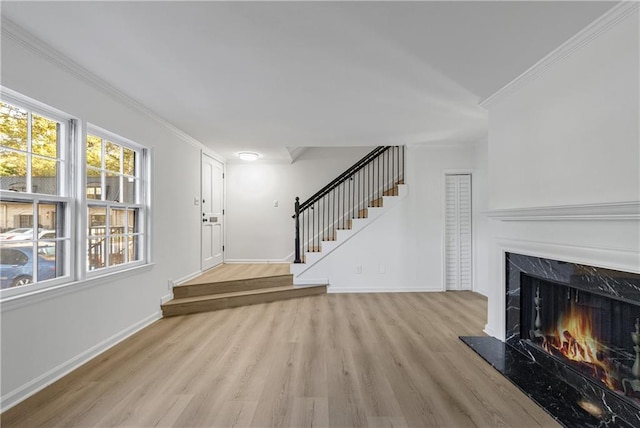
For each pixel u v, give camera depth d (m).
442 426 1.81
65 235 2.46
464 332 3.28
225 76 2.54
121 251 3.21
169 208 3.99
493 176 3.04
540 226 2.44
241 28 1.89
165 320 3.69
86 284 2.57
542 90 2.37
